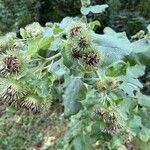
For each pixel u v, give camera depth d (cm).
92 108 25
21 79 23
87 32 22
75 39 22
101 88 24
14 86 23
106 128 25
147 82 101
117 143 27
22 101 23
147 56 24
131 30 122
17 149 96
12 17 142
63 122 101
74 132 31
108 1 125
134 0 128
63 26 26
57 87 26
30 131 100
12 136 98
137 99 28
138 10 127
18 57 23
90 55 22
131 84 27
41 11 140
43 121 103
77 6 138
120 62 24
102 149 61
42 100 24
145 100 27
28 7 140
